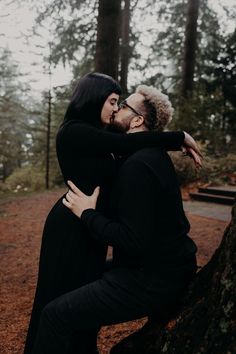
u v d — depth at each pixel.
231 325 1.44
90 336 2.00
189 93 14.27
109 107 1.94
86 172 1.85
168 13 17.89
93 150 1.81
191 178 10.79
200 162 1.88
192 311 1.65
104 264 1.99
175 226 1.71
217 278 1.60
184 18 17.88
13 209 8.74
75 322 1.71
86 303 1.68
